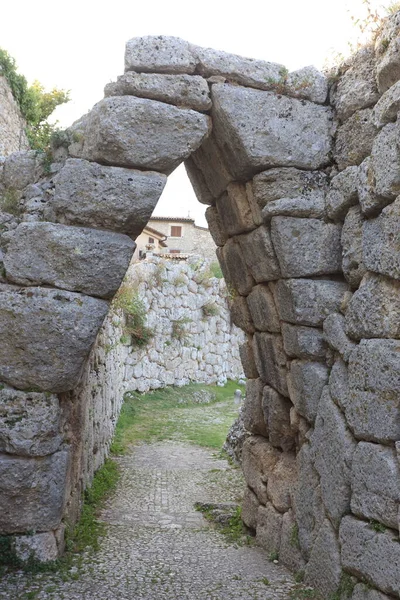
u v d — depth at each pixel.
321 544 4.62
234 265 6.04
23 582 4.53
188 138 4.74
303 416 5.22
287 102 5.01
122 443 11.70
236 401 18.92
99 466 8.95
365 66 4.75
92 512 6.83
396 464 3.87
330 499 4.55
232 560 5.39
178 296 19.30
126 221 4.75
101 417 9.13
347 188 4.73
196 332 20.28
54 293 4.70
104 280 4.76
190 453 10.93
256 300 5.78
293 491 5.35
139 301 16.88
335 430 4.56
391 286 4.06
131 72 4.71
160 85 4.73
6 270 4.73
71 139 4.95
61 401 5.00
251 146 4.91
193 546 5.77
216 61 4.87
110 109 4.61
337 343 4.68
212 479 8.88
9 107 10.45
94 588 4.53
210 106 4.91
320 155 5.05
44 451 4.79
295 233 5.01
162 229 36.44
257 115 4.93
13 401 4.74
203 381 20.55
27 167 5.08
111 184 4.68
